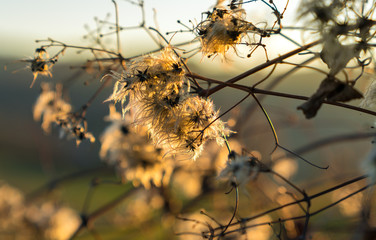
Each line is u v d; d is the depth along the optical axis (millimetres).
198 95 303
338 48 282
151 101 300
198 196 529
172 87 300
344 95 290
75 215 657
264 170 323
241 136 479
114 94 305
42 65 349
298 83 444
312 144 480
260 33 298
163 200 556
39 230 625
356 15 282
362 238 382
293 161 582
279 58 296
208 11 303
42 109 421
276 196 466
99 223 647
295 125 586
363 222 385
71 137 398
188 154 308
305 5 282
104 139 452
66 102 426
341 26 281
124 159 447
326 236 457
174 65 300
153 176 446
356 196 459
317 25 282
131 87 299
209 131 306
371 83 314
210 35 298
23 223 627
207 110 304
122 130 443
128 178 453
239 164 321
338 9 281
